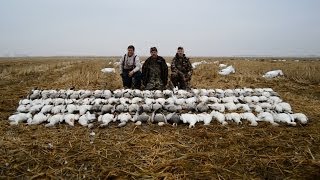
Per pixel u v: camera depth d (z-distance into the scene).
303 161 2.19
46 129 2.88
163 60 4.74
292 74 7.01
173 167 2.10
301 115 3.13
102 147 2.44
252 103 3.74
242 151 2.38
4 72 8.08
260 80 6.43
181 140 2.61
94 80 6.12
